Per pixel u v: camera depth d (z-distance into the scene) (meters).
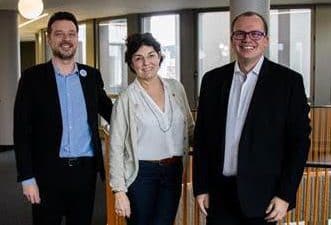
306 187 3.69
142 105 2.50
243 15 2.20
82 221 2.74
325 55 9.56
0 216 5.32
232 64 2.30
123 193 2.49
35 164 2.64
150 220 2.54
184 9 10.11
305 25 9.62
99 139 2.76
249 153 2.15
